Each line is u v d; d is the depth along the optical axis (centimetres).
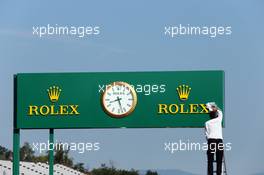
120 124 3888
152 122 3875
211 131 3322
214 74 3853
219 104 3850
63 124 3919
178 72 3872
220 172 3306
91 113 3906
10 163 4800
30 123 3931
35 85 3925
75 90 3916
